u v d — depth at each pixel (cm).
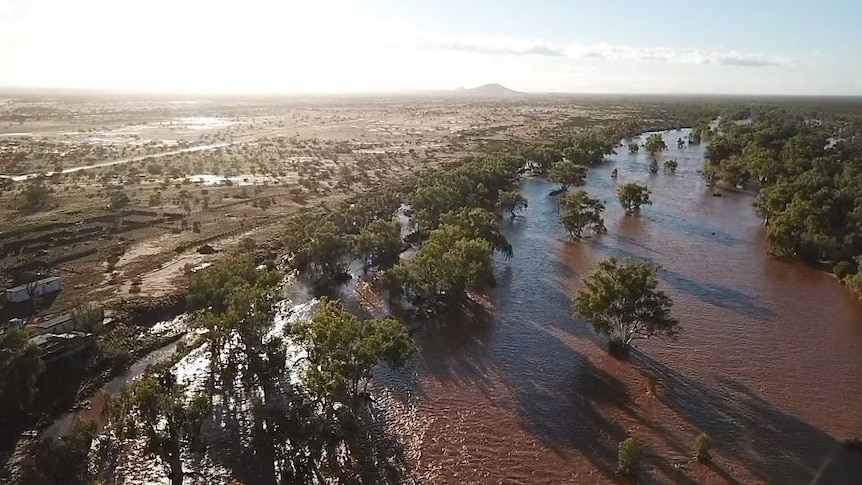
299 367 5869
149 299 6994
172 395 4422
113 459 4550
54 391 5309
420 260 7381
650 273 6138
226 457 4600
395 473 4481
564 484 4394
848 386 5669
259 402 5312
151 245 9038
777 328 6850
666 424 5062
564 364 6059
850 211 9850
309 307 7388
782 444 4809
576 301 6338
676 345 6419
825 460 4616
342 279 8225
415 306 7388
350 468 4516
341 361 5019
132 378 5688
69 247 8738
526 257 9219
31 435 4809
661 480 4384
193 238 9419
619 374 5850
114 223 9994
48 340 5581
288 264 8706
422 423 5094
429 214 10181
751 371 5906
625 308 5888
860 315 7219
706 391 5550
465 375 5866
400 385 5666
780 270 8725
